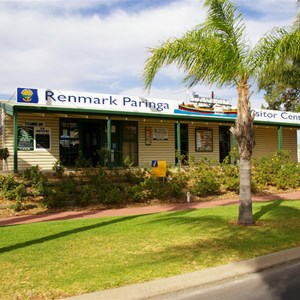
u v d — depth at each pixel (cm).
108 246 739
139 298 506
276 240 776
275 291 535
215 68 948
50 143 1775
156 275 567
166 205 1415
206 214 1126
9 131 1684
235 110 2184
